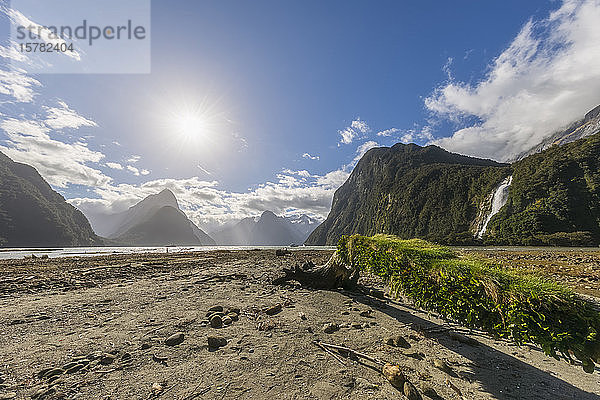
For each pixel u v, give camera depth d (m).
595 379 4.24
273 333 5.38
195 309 6.89
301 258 25.78
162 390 3.34
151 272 14.45
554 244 86.88
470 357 4.82
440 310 4.86
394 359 4.50
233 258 25.69
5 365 3.88
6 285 10.10
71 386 3.37
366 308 7.75
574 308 3.39
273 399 3.23
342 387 3.55
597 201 99.56
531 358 5.00
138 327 5.54
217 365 4.02
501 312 3.86
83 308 6.96
